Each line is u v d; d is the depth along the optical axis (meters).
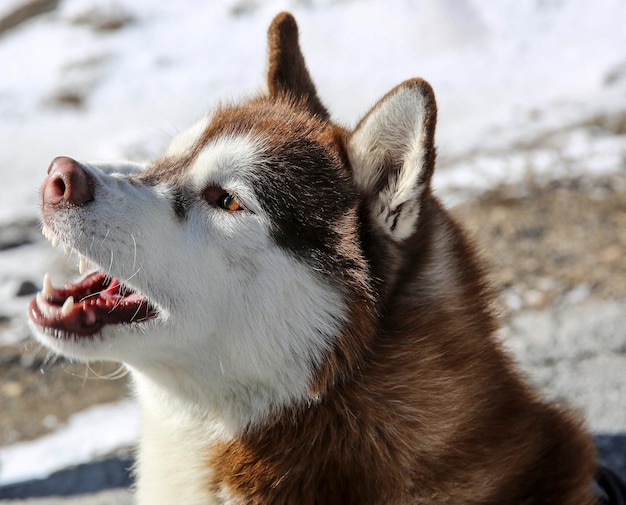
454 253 4.24
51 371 8.19
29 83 14.95
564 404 4.53
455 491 3.92
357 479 3.95
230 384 4.00
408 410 3.93
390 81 13.96
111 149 11.95
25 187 11.80
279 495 3.98
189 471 4.08
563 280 8.38
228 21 16.06
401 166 3.96
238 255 4.01
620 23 14.87
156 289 3.96
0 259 9.98
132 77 14.77
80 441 6.96
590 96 12.78
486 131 12.10
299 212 4.03
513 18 15.27
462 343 4.07
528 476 4.04
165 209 4.06
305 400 3.96
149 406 4.18
